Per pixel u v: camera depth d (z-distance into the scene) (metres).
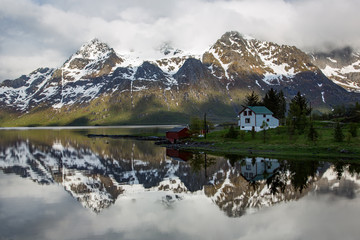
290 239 33.50
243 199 49.28
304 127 111.06
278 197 49.22
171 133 145.50
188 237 34.78
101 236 35.31
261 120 128.25
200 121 145.00
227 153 98.50
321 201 46.16
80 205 48.22
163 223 39.41
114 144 146.50
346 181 57.69
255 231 36.03
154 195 53.84
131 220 40.84
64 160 96.69
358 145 87.31
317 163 75.12
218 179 63.69
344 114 156.88
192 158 93.38
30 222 40.28
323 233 34.81
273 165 74.69
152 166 83.00
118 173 74.44
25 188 59.72
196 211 44.16
